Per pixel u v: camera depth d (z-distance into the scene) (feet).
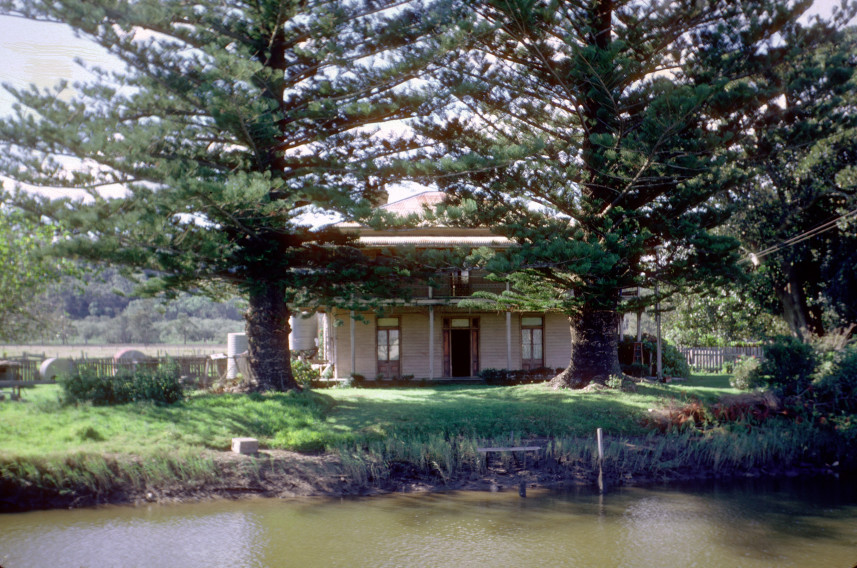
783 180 101.14
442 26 66.13
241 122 57.21
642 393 70.79
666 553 37.88
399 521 43.19
